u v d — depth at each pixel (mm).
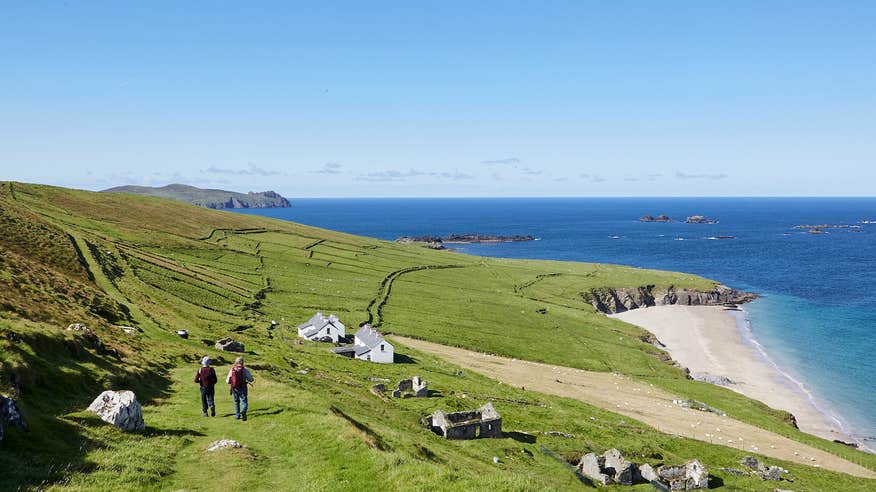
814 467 64562
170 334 67938
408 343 111000
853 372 114312
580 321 146250
